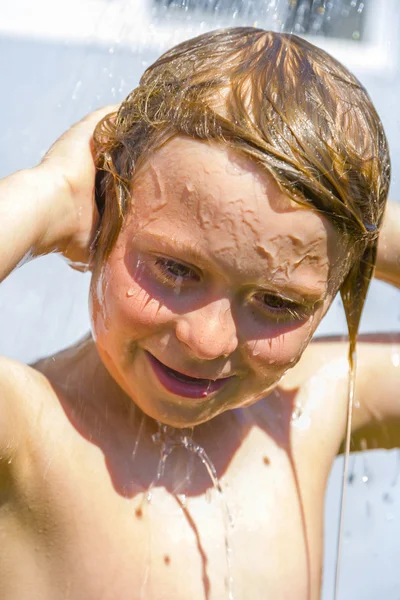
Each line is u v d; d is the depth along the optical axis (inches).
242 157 48.4
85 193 56.4
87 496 55.7
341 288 61.4
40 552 54.8
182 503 58.4
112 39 101.2
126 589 55.2
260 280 49.3
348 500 91.7
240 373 52.4
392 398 70.1
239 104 49.6
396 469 92.7
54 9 103.8
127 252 51.1
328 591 89.0
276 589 58.4
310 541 61.4
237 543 58.5
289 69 52.2
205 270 49.3
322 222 49.9
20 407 54.2
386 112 105.9
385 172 55.4
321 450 65.6
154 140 50.6
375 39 106.6
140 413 59.6
